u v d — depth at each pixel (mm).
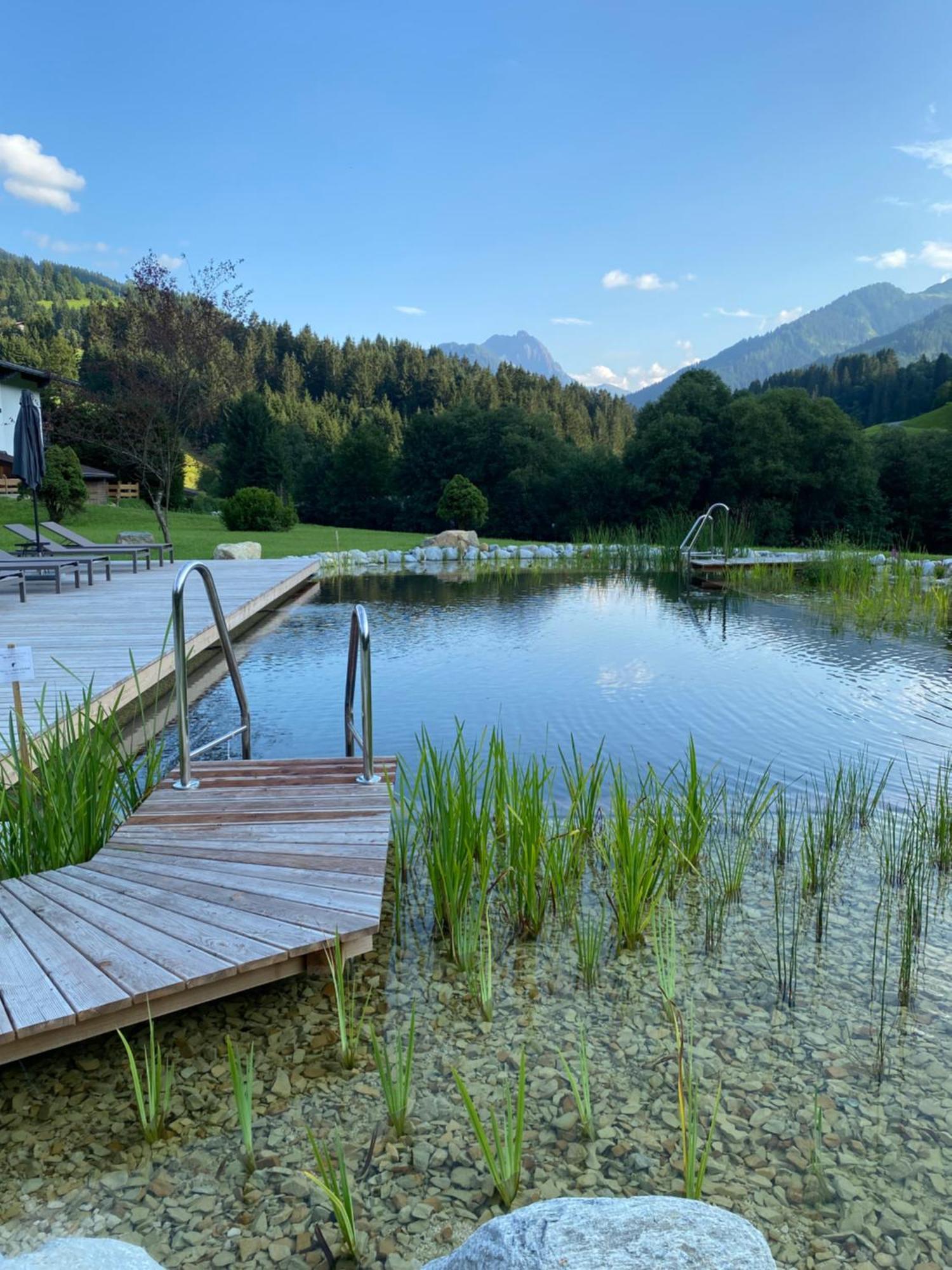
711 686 7137
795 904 3422
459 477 27312
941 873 3734
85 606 8992
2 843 3119
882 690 7043
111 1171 1922
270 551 19688
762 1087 2260
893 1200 1860
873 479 27062
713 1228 1407
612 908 3369
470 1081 2270
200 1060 2348
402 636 9688
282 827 3363
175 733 5801
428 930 3162
